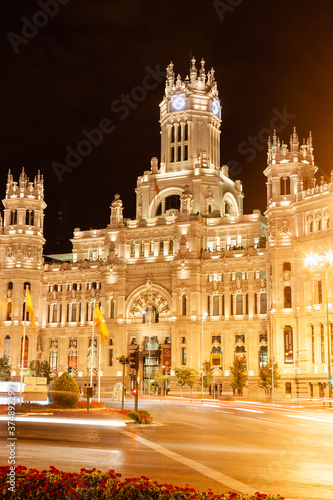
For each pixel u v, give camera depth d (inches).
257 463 1140.5
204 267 5329.7
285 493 863.7
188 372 4753.9
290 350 4616.1
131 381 5457.7
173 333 5255.9
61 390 2669.8
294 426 2094.0
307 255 4493.1
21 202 5846.5
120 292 5565.9
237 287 5182.1
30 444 1358.3
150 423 2127.2
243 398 4722.0
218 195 5733.3
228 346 5152.6
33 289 5782.5
